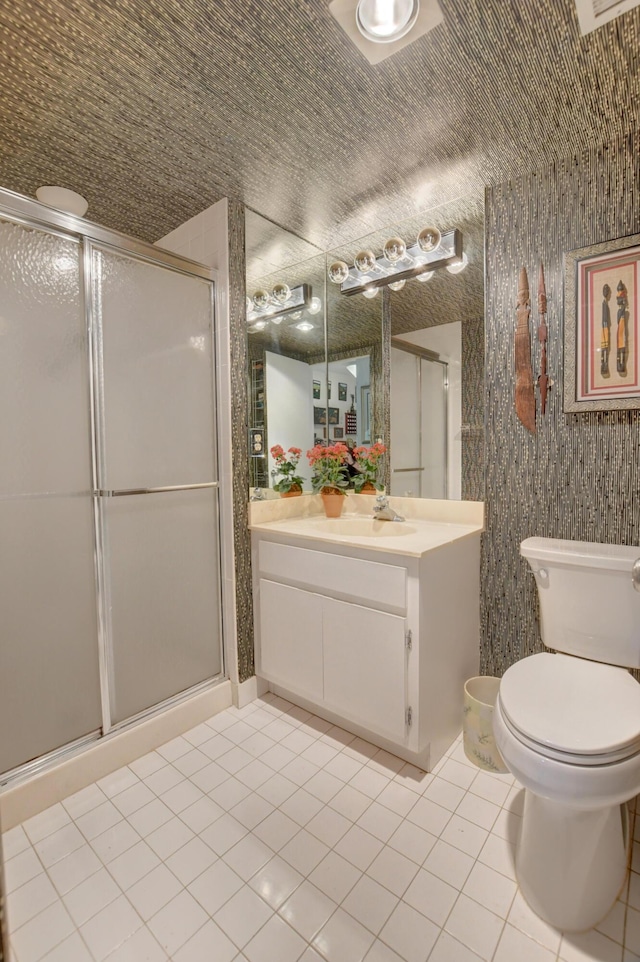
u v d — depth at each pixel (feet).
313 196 6.28
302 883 4.04
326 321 8.09
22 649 4.73
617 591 4.75
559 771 3.43
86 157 5.38
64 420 4.96
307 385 7.86
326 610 5.86
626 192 5.08
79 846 4.42
